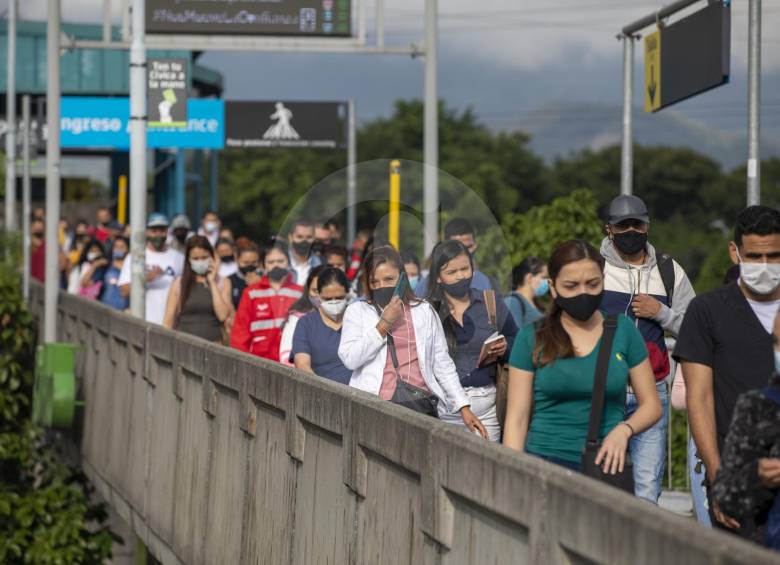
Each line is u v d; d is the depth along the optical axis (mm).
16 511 46312
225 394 22031
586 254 14406
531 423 15062
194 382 24547
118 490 33500
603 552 9570
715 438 14312
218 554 21984
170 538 26109
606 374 14602
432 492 12812
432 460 12828
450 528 12570
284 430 18391
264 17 48281
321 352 21281
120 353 34094
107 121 82938
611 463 14414
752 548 8117
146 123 41156
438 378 17906
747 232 14094
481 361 17938
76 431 43406
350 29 48375
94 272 54219
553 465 10789
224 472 21844
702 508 18281
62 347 41375
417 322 17703
